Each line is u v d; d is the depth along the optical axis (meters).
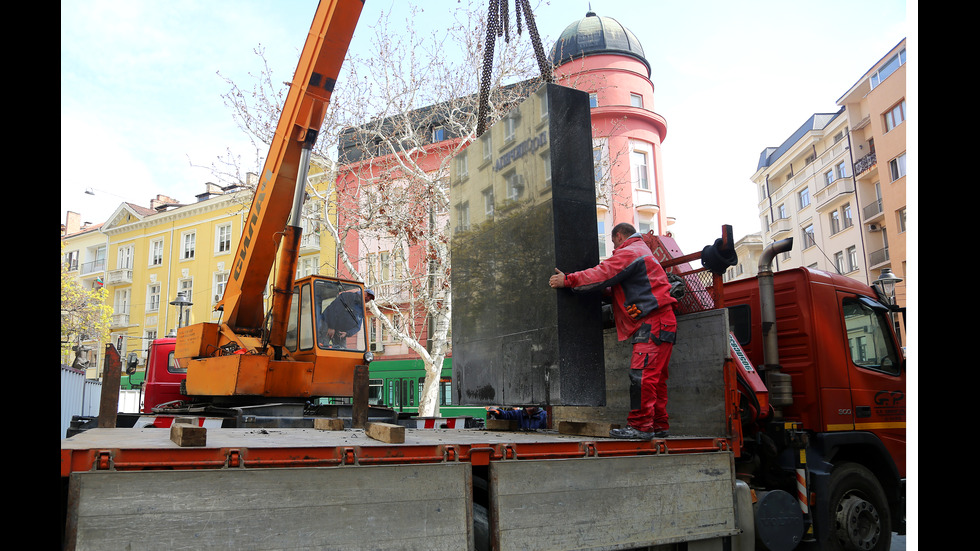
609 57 29.92
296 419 7.36
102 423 4.43
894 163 33.09
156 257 41.25
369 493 2.97
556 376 4.34
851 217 38.34
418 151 18.39
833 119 40.38
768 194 49.62
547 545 3.41
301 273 31.80
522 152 5.00
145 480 2.56
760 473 5.51
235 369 7.33
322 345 8.04
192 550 2.58
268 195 7.52
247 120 16.33
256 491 2.73
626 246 4.61
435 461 3.21
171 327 39.44
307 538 2.80
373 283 17.95
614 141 28.56
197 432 2.94
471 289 5.74
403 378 26.28
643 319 4.54
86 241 46.38
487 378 5.30
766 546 4.72
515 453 3.44
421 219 16.80
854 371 5.89
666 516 3.89
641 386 4.41
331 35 6.98
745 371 5.42
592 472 3.66
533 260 4.73
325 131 16.50
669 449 4.07
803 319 5.79
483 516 3.43
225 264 37.84
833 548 5.29
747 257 53.09
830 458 5.51
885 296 6.45
